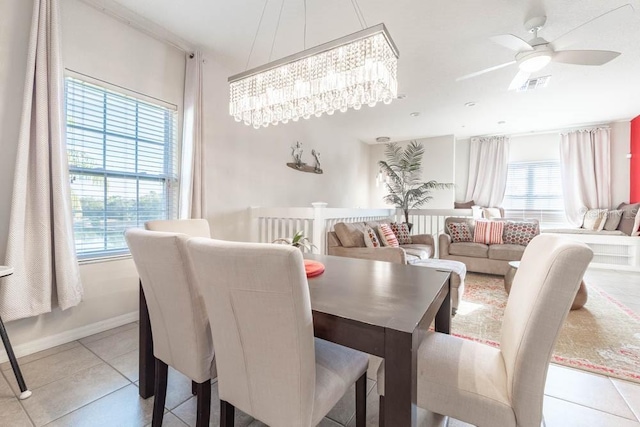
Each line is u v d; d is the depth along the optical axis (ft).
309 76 6.54
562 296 2.74
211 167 10.67
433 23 8.25
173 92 9.53
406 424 2.77
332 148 18.42
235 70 11.28
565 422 4.67
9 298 5.99
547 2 7.34
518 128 18.66
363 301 3.63
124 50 8.28
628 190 17.02
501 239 14.42
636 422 4.66
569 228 17.65
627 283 12.87
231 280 2.81
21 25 6.47
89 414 4.78
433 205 20.66
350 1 7.41
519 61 8.34
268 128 13.38
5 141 6.27
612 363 6.33
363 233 11.46
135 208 8.70
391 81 6.26
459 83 12.04
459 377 3.35
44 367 6.08
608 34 8.48
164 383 4.40
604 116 16.29
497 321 8.57
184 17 8.11
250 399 3.12
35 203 6.38
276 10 7.79
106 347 6.97
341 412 4.91
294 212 11.55
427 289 4.20
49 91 6.54
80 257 7.55
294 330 2.72
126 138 8.45
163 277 3.72
